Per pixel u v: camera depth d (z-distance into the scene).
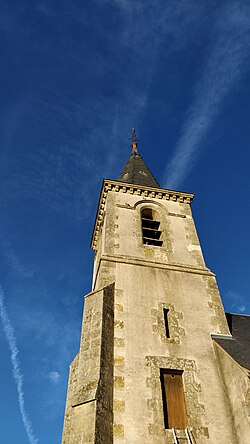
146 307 12.56
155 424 9.60
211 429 9.77
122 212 16.88
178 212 17.84
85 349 10.62
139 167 23.66
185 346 11.71
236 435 9.73
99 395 9.26
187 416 10.03
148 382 10.45
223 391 10.70
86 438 8.33
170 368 10.98
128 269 13.84
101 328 11.02
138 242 15.44
